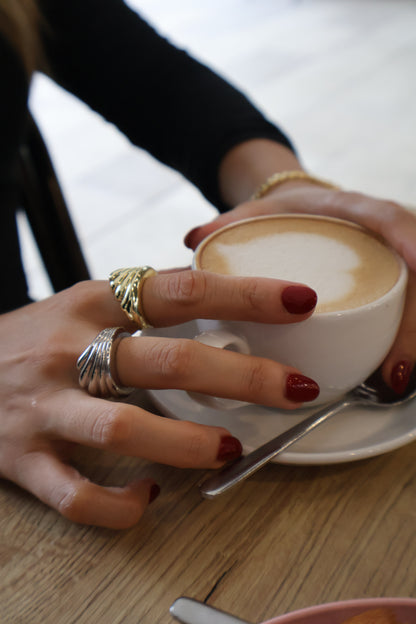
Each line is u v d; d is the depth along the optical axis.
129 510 0.39
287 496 0.41
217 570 0.38
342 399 0.44
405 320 0.45
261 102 2.65
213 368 0.41
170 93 0.71
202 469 0.42
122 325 0.45
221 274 0.44
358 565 0.38
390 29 3.51
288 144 0.66
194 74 0.72
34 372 0.43
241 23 3.76
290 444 0.41
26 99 0.69
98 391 0.42
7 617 0.36
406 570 0.37
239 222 0.49
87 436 0.40
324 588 0.37
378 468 0.42
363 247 0.46
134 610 0.37
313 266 0.44
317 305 0.42
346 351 0.42
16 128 0.67
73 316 0.45
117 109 0.75
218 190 0.66
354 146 2.22
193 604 0.35
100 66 0.74
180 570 0.38
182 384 0.41
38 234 0.74
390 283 0.43
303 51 3.25
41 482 0.40
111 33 0.74
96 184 2.10
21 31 0.65
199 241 0.50
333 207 0.50
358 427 0.43
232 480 0.39
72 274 0.75
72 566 0.38
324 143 2.25
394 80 2.79
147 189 2.05
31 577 0.38
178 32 3.63
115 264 1.67
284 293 0.41
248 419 0.43
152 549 0.39
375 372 0.45
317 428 0.43
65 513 0.39
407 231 0.45
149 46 0.74
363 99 2.61
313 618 0.33
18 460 0.41
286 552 0.38
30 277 1.63
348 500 0.40
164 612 0.37
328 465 0.42
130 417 0.40
